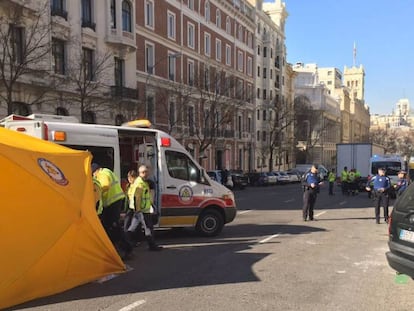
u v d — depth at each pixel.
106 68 29.31
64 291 6.20
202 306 5.61
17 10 22.31
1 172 5.88
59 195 6.32
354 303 5.77
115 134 9.80
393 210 6.37
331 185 27.75
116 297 5.96
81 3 29.19
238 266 7.79
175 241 10.42
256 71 63.81
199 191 10.95
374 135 131.50
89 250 6.71
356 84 175.75
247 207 19.39
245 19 59.16
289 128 70.94
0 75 20.52
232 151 55.56
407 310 5.53
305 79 110.25
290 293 6.19
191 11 44.34
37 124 8.85
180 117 38.50
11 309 5.48
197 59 45.53
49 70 24.70
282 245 9.91
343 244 10.06
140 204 8.89
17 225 5.84
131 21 33.62
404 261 5.88
